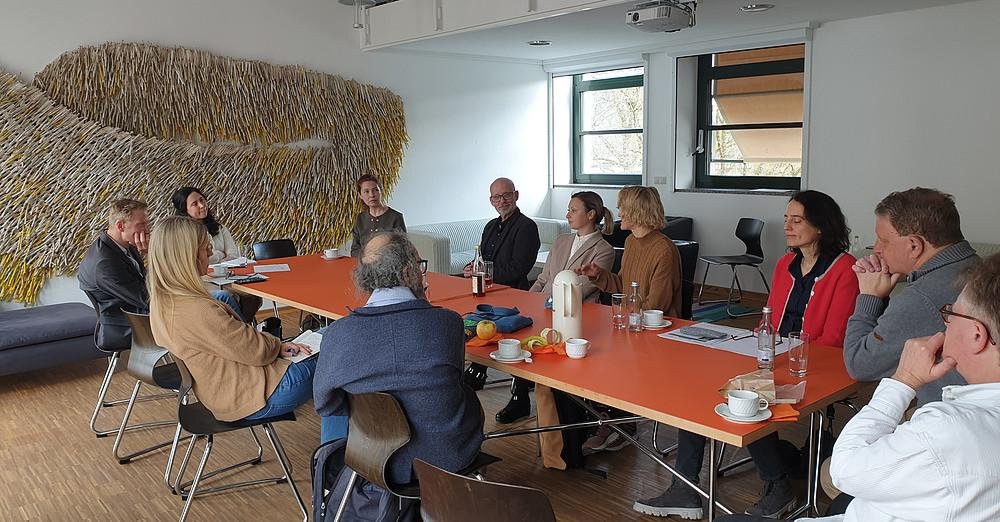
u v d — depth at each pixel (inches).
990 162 227.5
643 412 82.7
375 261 90.5
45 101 222.5
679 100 303.3
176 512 123.3
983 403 49.4
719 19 249.6
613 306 119.5
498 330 115.9
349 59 290.7
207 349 108.3
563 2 225.5
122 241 158.2
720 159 306.8
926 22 235.1
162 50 243.3
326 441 114.2
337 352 88.7
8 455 146.9
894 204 85.7
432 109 315.3
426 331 87.7
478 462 94.2
